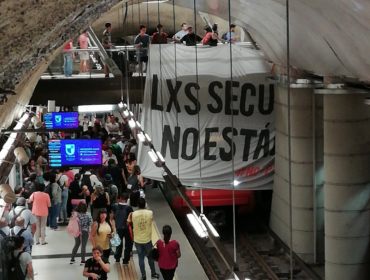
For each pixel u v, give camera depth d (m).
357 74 10.97
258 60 15.94
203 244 16.91
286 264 15.34
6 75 3.79
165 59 16.03
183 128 15.91
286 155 15.59
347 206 13.76
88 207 15.57
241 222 18.83
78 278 11.28
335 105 13.59
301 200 15.46
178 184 8.01
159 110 16.02
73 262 12.09
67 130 15.08
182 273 11.88
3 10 3.27
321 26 10.04
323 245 15.39
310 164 15.38
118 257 12.16
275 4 10.87
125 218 11.96
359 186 13.71
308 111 15.21
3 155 8.85
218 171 16.00
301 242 15.54
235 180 16.12
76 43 16.86
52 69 16.92
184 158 15.94
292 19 11.09
